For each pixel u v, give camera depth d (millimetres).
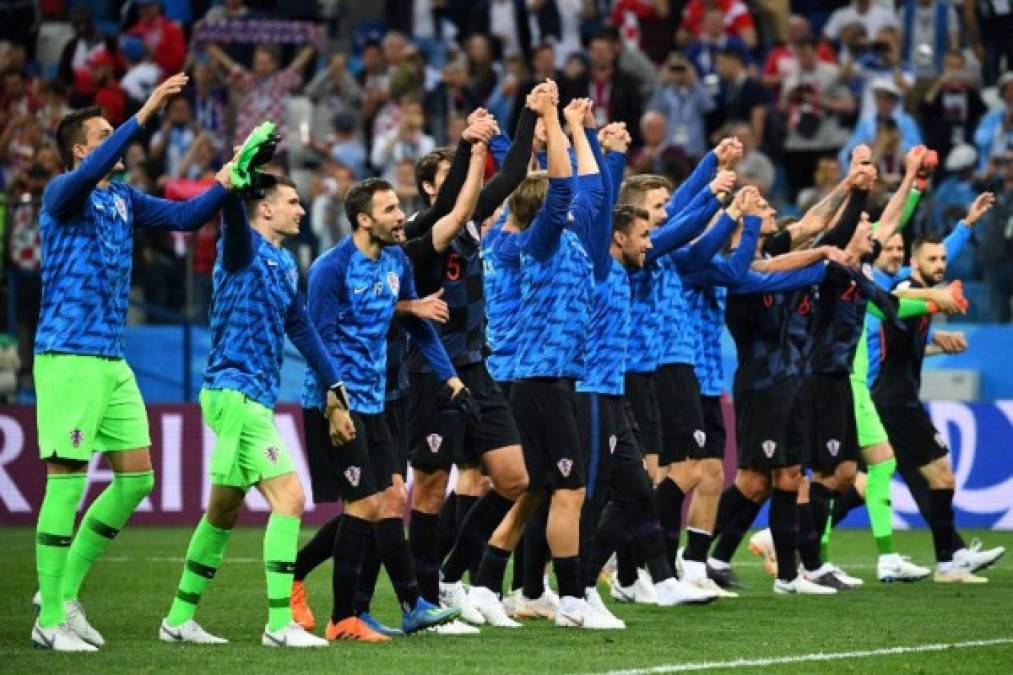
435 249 28797
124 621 30594
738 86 67375
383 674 23031
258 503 56438
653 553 32312
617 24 72500
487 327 29953
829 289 37469
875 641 27438
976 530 53875
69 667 23781
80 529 27125
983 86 71312
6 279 55531
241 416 26422
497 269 29719
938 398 56625
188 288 57250
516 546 31516
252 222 27125
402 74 66812
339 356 27406
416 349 30094
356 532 27312
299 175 65438
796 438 36562
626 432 31359
